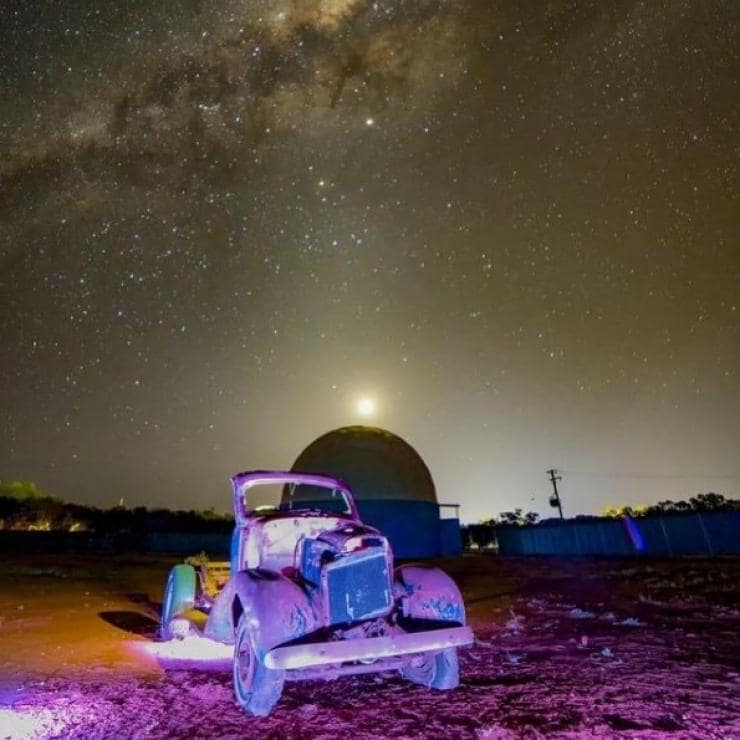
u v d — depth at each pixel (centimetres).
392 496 2877
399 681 519
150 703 469
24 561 2077
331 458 2923
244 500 632
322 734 389
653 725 387
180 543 3319
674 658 584
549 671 539
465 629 462
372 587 473
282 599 445
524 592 1272
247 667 457
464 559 2630
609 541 2997
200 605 759
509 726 391
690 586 1259
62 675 567
